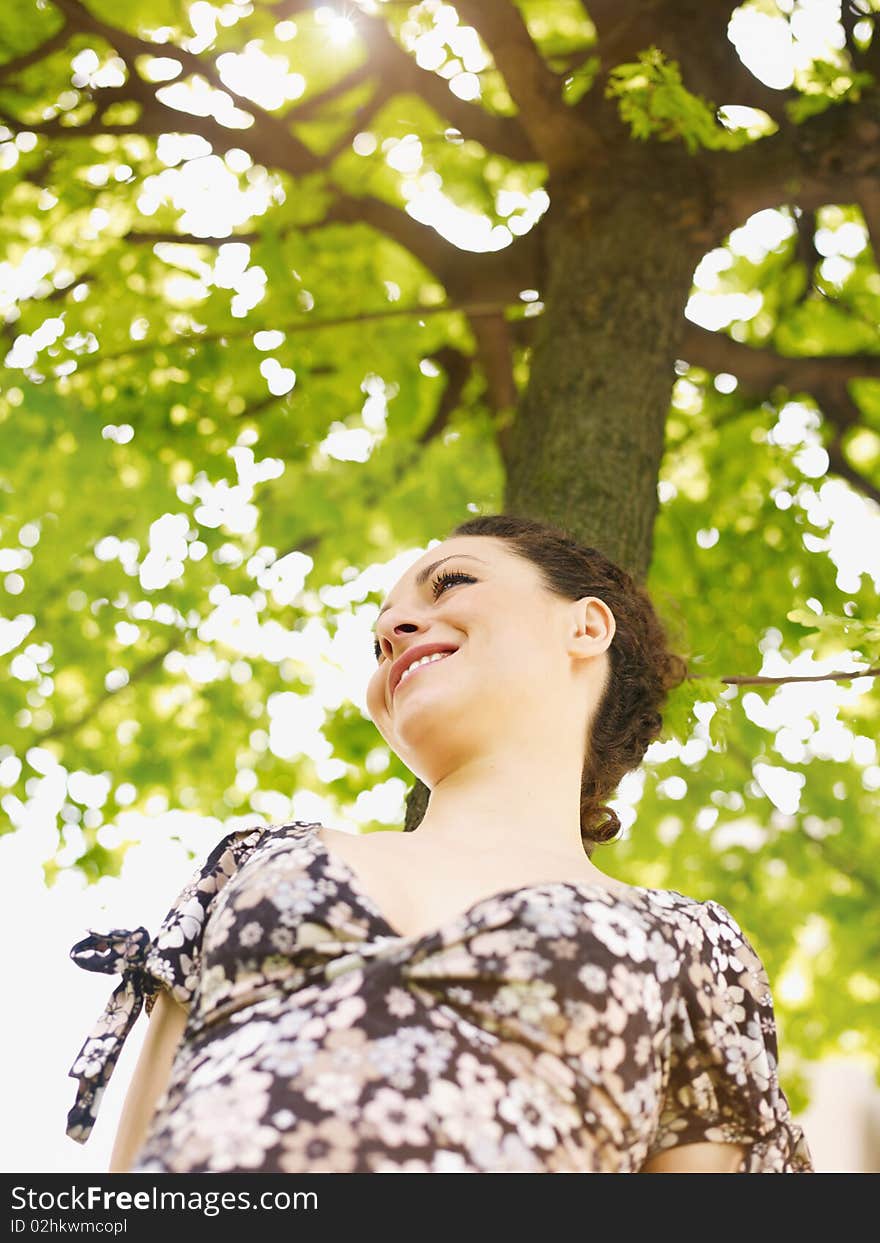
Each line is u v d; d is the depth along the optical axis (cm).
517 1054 134
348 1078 127
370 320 443
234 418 500
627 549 294
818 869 549
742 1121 156
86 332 479
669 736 229
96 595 512
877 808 540
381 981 136
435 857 162
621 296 340
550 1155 129
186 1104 132
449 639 188
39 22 450
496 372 474
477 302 425
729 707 231
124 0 453
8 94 461
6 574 504
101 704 527
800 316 538
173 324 488
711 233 361
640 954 148
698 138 354
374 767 539
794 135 366
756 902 546
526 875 159
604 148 363
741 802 539
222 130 430
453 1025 134
